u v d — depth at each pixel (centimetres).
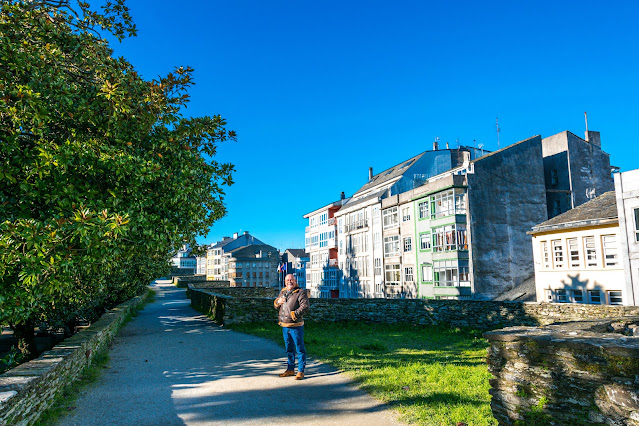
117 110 891
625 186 2366
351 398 681
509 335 516
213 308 2189
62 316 1830
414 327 1822
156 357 1057
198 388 749
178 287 8694
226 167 1298
